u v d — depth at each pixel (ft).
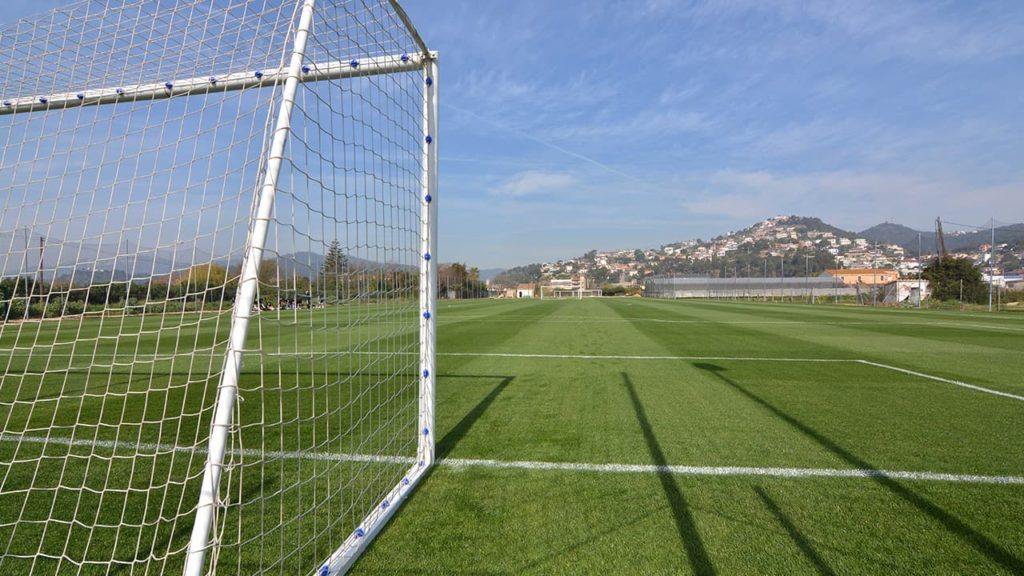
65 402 17.65
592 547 7.77
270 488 9.93
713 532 8.23
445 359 26.58
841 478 10.46
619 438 13.09
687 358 26.89
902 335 38.91
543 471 10.84
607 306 99.04
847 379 21.06
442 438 13.12
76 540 8.07
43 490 9.98
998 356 27.71
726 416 15.23
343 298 9.07
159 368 25.13
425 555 7.55
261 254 5.77
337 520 8.43
